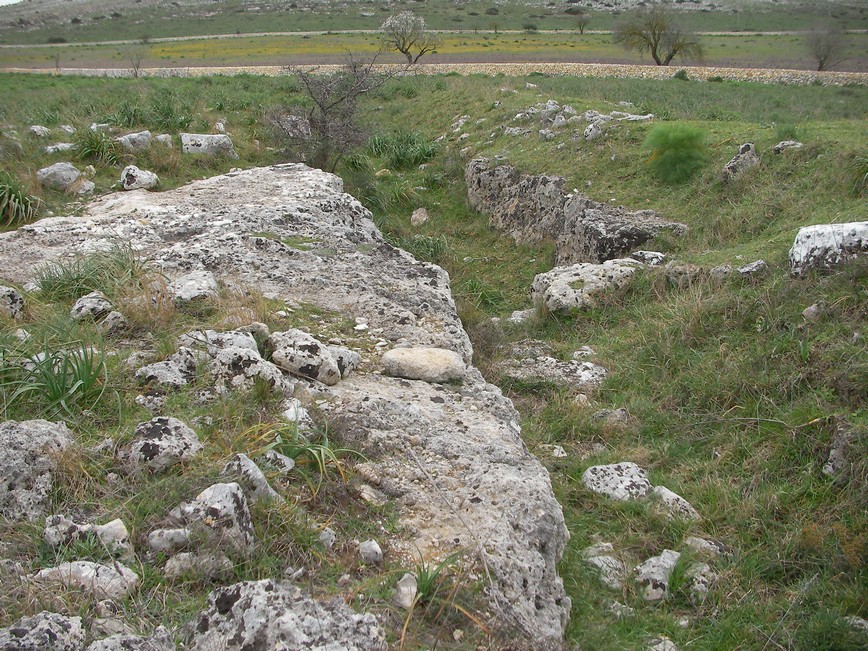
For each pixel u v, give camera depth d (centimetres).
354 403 428
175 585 288
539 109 1477
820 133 1001
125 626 263
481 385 515
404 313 596
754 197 908
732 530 484
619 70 2867
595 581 415
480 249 1216
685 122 1191
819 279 659
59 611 262
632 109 1412
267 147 1434
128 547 297
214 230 750
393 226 1262
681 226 926
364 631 262
